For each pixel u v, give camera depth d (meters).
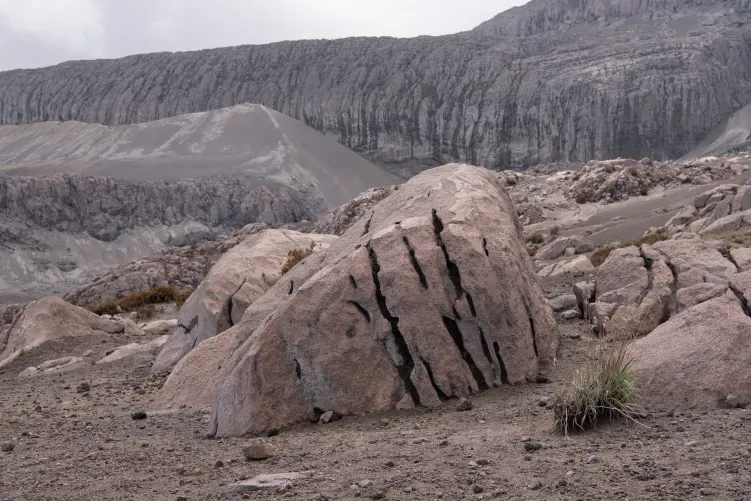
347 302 8.58
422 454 6.24
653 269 12.21
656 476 5.04
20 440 8.80
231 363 8.97
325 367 8.30
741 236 21.80
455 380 8.48
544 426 6.78
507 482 5.27
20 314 20.80
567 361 9.84
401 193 11.16
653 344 7.59
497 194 11.23
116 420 9.94
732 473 4.94
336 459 6.39
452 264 9.02
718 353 7.12
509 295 9.14
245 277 15.73
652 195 49.25
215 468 6.53
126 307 29.83
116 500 5.79
